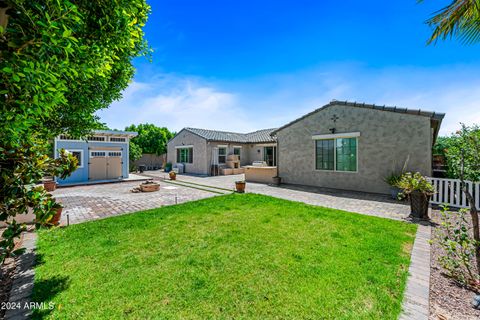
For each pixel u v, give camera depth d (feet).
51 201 8.01
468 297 7.82
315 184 36.45
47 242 12.94
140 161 88.33
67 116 14.05
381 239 13.19
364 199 26.32
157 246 12.30
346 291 8.08
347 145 32.60
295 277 9.04
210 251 11.61
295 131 38.91
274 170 42.16
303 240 13.08
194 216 18.47
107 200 26.43
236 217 18.07
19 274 9.41
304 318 6.79
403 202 24.59
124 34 10.19
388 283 8.56
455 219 17.81
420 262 10.37
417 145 26.53
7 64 5.20
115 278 9.06
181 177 53.67
